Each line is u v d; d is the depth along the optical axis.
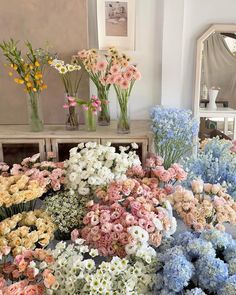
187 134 1.53
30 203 1.19
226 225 1.27
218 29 1.65
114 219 1.03
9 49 1.41
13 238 0.92
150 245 1.04
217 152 1.38
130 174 1.29
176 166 1.30
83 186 1.21
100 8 1.62
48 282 0.80
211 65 1.70
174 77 1.72
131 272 0.89
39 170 1.30
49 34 1.61
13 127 1.64
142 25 1.68
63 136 1.46
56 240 1.18
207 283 0.83
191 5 1.65
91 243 1.02
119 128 1.50
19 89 1.67
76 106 1.56
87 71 1.59
